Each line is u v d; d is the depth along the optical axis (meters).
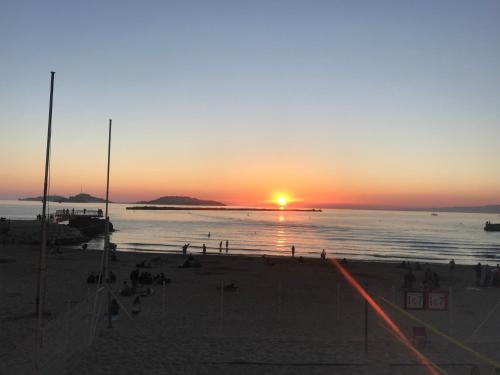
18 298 27.50
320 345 18.81
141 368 15.47
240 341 19.17
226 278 39.81
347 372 15.56
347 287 36.56
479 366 16.25
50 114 20.12
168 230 134.38
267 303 28.94
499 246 102.88
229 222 195.25
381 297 30.22
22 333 19.55
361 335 20.91
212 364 16.09
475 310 27.97
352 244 100.75
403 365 16.30
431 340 20.05
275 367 15.95
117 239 96.94
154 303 27.77
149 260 51.88
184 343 18.62
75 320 21.30
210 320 23.53
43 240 21.12
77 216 104.44
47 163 20.12
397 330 22.08
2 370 14.49
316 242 103.62
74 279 35.62
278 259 57.19
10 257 49.50
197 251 75.94
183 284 35.84
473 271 50.66
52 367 15.02
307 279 40.53
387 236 129.00
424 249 93.06
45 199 20.36
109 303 20.89
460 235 143.00
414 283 40.09
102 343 18.17
